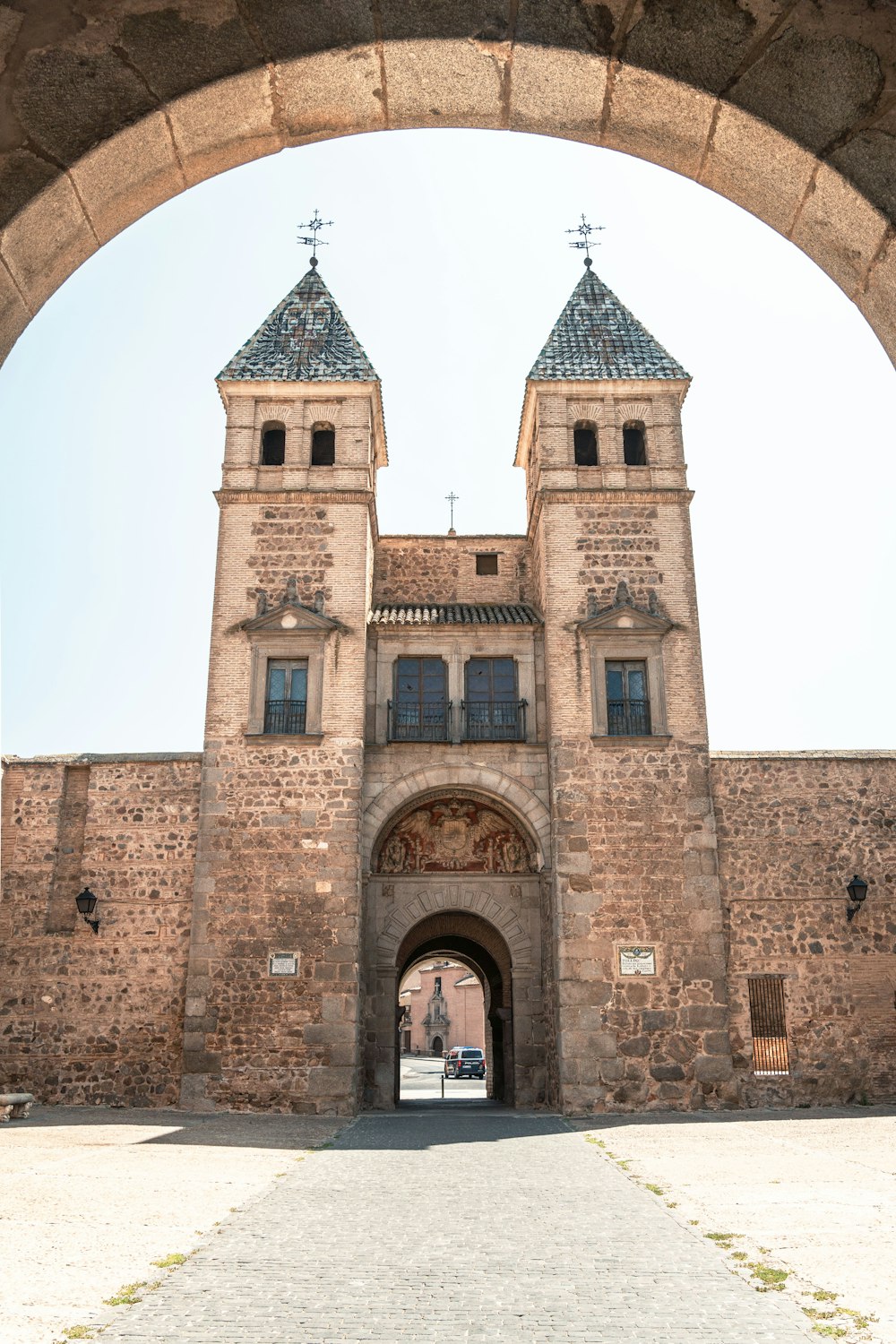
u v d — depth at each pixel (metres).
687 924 27.00
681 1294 7.80
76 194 5.53
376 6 5.51
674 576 29.94
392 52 5.60
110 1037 27.12
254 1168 15.29
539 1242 9.88
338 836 27.48
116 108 5.42
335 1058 26.05
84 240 5.84
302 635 29.11
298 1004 26.34
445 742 29.03
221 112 5.68
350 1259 9.12
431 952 39.94
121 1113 25.25
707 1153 17.12
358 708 28.58
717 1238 9.85
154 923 27.81
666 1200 12.25
